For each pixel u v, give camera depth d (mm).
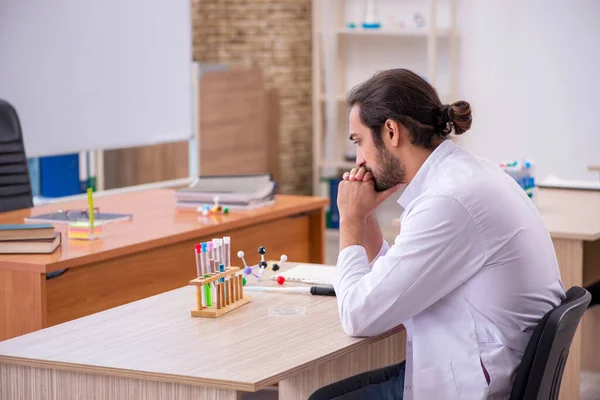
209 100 8383
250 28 9070
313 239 5391
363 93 2682
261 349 2514
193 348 2529
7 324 3646
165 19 7246
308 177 9500
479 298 2531
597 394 4777
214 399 2312
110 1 6738
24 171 5035
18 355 2494
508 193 2578
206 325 2758
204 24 9133
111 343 2590
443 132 2650
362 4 8664
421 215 2531
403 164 2674
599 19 7590
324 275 3406
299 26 9227
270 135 9188
